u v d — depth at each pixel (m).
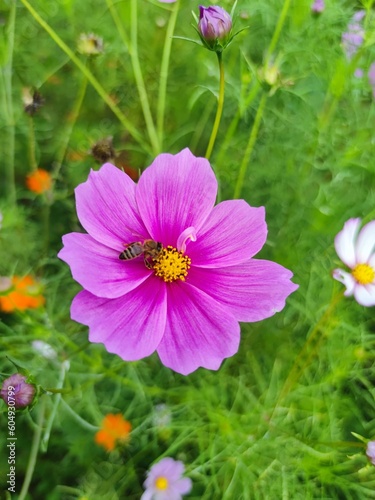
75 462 0.19
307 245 0.21
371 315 0.20
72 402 0.19
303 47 0.22
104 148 0.19
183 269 0.13
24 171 0.24
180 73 0.25
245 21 0.23
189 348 0.12
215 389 0.20
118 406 0.20
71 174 0.23
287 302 0.20
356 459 0.17
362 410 0.19
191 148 0.24
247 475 0.17
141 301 0.13
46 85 0.25
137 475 0.19
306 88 0.22
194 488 0.19
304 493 0.18
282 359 0.20
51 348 0.17
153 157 0.21
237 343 0.12
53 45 0.25
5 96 0.23
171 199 0.13
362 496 0.17
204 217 0.14
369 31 0.18
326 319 0.17
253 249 0.13
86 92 0.25
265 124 0.23
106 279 0.12
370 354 0.18
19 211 0.21
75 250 0.12
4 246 0.21
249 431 0.18
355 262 0.15
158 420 0.18
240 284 0.13
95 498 0.18
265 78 0.18
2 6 0.24
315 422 0.18
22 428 0.19
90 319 0.12
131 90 0.25
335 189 0.21
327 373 0.19
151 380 0.20
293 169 0.22
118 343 0.12
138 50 0.25
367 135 0.21
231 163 0.23
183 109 0.25
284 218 0.22
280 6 0.23
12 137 0.22
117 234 0.13
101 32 0.24
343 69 0.19
